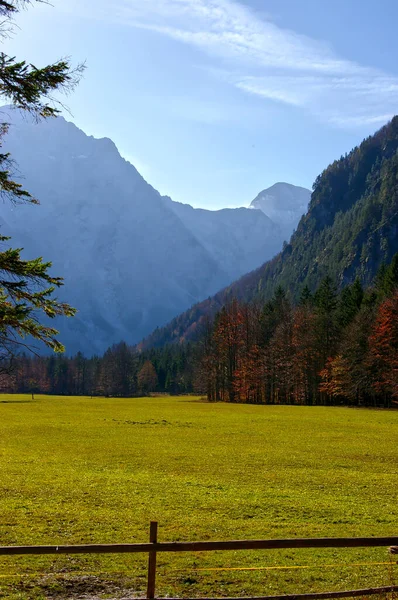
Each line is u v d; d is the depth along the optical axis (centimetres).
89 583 1234
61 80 1051
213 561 1405
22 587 1201
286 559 1429
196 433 4575
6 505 1981
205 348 12888
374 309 9038
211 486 2377
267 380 10544
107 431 4725
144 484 2405
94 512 1889
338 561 1414
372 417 6406
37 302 1170
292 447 3681
